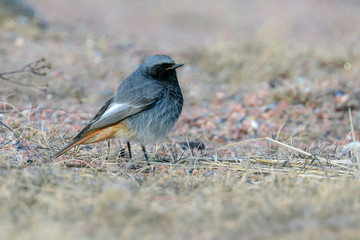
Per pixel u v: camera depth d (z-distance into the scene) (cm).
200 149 1180
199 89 1769
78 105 1522
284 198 726
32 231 600
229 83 1902
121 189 721
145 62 1045
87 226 621
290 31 2989
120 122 999
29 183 763
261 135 1320
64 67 1830
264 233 606
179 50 2227
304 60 2075
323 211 662
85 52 2069
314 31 3036
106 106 1029
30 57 1881
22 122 1225
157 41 2594
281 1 3881
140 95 1002
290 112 1480
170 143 1201
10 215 652
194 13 3416
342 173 949
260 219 645
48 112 1360
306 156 1018
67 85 1636
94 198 725
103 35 2475
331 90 1603
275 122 1420
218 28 3108
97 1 3675
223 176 889
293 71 1953
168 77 1045
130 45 2325
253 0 3862
